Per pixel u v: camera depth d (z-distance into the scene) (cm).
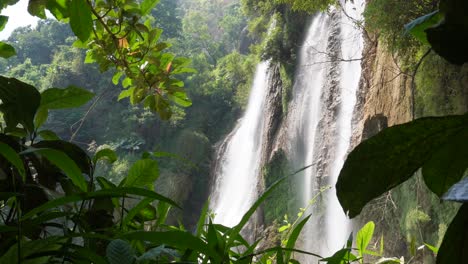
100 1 165
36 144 85
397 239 873
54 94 96
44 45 3794
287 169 1689
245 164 2150
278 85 1903
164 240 59
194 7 4884
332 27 1525
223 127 2956
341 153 1336
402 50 732
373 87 1001
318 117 1537
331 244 1228
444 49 40
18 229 60
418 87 782
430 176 47
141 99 178
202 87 3070
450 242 42
